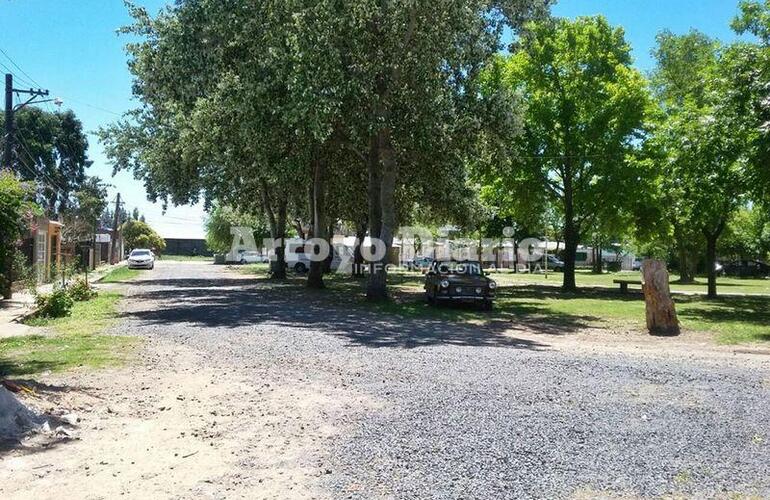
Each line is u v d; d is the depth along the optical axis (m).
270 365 9.45
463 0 18.81
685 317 19.14
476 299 20.05
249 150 21.55
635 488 4.71
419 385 8.12
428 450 5.52
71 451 5.51
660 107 31.95
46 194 50.06
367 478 4.88
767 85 16.89
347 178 27.89
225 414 6.70
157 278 37.12
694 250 49.75
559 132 30.97
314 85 17.64
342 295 24.62
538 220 35.84
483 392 7.73
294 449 5.58
